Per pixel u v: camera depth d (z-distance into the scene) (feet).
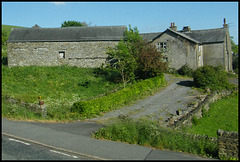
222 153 27.71
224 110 58.29
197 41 112.27
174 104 56.75
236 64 144.36
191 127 45.19
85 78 79.41
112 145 28.43
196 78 74.64
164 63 77.92
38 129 33.01
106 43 94.27
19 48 95.40
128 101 56.90
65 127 35.19
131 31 84.53
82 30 99.14
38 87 66.90
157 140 29.19
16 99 45.24
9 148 26.13
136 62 71.87
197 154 27.86
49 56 95.45
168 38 107.96
